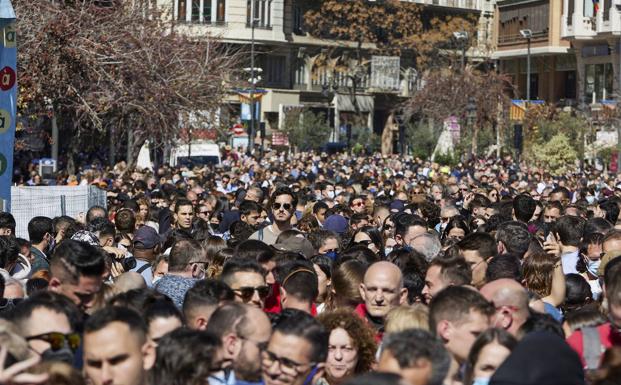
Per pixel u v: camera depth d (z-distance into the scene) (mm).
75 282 17016
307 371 14156
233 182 66188
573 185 71375
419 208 38438
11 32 31609
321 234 27250
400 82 175875
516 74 176500
